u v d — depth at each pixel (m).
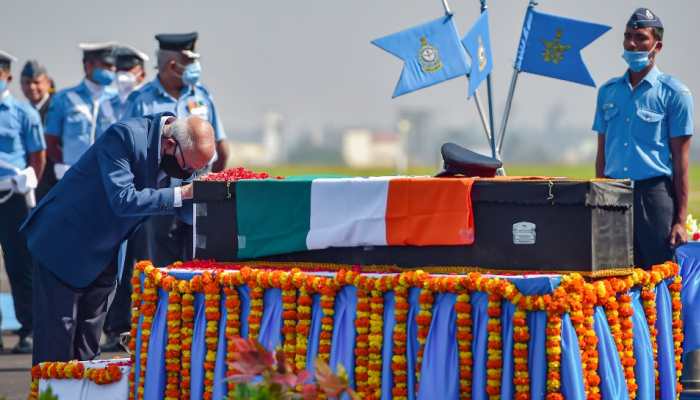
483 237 15.95
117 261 19.20
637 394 16.58
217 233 17.36
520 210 15.78
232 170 18.05
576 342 15.23
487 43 20.77
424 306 15.56
